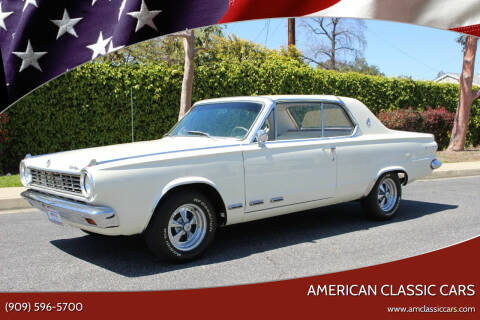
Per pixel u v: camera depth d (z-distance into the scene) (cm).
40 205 428
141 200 370
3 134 967
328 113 529
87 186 359
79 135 1071
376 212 568
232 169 424
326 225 560
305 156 481
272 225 565
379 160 559
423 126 1541
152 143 459
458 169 1121
